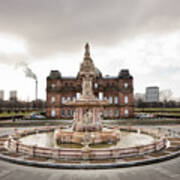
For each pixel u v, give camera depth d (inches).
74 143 786.2
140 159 576.7
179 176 468.8
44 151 605.6
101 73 2760.8
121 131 1210.0
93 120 836.0
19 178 454.3
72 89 2714.1
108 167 525.0
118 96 2701.8
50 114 2650.1
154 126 1713.8
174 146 780.0
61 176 468.4
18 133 946.7
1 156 614.2
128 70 2755.9
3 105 4815.5
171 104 4547.2
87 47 923.4
